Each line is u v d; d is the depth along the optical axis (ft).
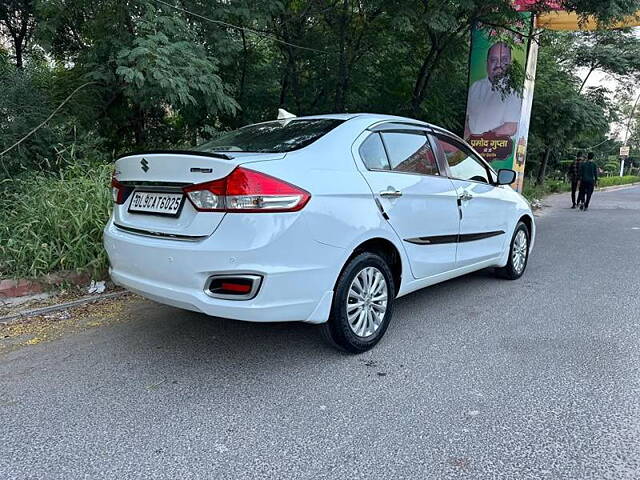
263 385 10.39
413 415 9.24
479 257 16.35
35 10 23.94
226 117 29.71
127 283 10.95
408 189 12.67
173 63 20.10
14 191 19.12
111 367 11.18
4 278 15.11
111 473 7.59
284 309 9.88
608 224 37.83
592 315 14.97
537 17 36.78
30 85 21.99
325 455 8.04
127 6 21.63
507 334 13.37
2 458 7.93
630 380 10.62
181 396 9.91
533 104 58.65
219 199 9.46
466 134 41.16
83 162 20.81
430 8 27.76
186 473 7.59
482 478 7.49
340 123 12.30
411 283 13.25
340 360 11.60
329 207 10.41
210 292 9.61
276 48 31.35
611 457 7.98
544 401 9.74
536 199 57.11
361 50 31.01
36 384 10.36
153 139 29.66
